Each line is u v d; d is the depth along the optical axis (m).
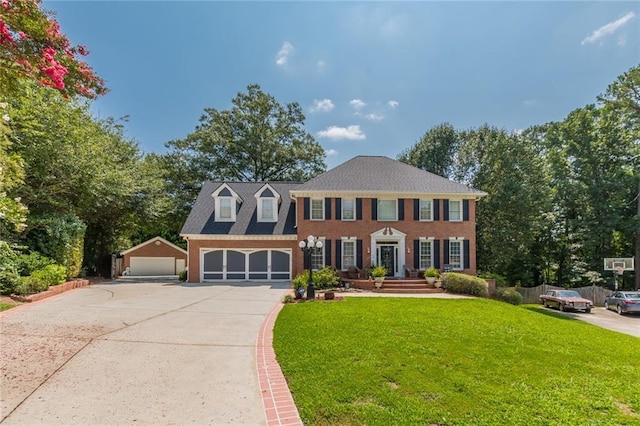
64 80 4.20
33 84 12.32
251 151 35.25
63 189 17.75
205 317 10.28
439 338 8.11
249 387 5.23
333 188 22.02
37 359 6.09
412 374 5.71
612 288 30.28
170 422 4.16
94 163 18.23
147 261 32.47
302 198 22.02
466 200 22.56
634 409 4.65
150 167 27.56
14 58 3.63
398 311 11.45
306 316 10.40
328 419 4.24
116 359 6.29
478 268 29.42
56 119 15.94
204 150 34.44
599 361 6.97
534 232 28.44
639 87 28.22
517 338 8.54
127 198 23.20
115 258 28.00
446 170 32.88
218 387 5.21
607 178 29.92
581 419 4.27
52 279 14.70
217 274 22.44
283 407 4.60
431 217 22.27
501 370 6.07
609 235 30.05
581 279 31.61
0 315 9.62
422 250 22.06
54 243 16.83
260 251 22.66
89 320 9.27
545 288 26.97
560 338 8.96
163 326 8.92
